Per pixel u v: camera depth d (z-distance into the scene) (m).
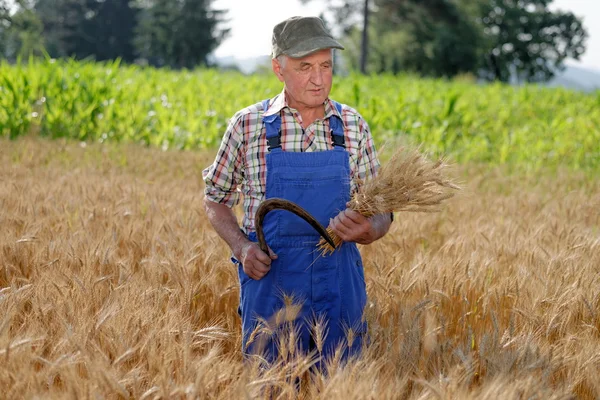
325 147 3.52
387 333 3.64
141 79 23.22
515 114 24.64
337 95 20.02
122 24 100.75
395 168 3.36
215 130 15.38
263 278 3.52
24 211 6.25
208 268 4.96
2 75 15.45
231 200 3.80
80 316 3.58
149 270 4.67
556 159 14.65
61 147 12.71
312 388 3.17
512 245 5.75
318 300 3.49
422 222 6.82
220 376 3.07
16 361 3.07
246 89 23.19
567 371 3.63
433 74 73.56
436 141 15.23
